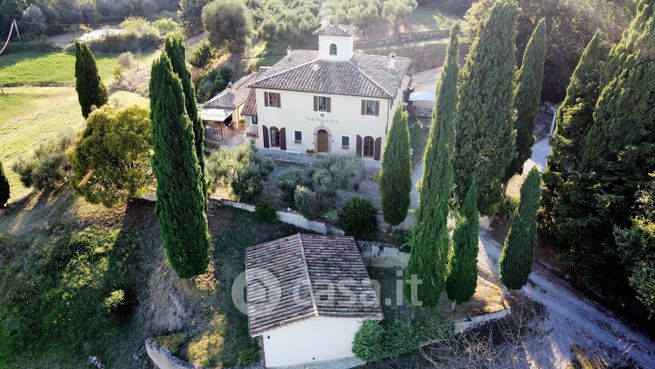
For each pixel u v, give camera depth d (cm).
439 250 2297
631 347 2478
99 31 8112
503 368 2338
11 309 2814
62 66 6919
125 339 2683
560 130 3014
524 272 2455
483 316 2522
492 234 3238
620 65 2638
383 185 2877
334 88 3806
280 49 6775
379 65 4269
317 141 4088
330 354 2395
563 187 2817
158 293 2775
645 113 2514
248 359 2377
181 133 2347
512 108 2936
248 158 3284
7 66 6881
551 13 4725
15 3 7844
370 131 3909
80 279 2886
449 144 2120
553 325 2597
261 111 4084
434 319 2456
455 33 2003
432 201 2192
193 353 2433
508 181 3588
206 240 2633
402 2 6931
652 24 2459
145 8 9025
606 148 2650
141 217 3203
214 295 2669
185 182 2427
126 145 2995
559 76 4853
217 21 6512
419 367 2345
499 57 2675
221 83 5691
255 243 2980
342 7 7031
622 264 2520
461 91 2817
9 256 3025
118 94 5900
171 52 2714
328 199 3102
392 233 3030
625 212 2564
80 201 3356
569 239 2766
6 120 5219
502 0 2641
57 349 2691
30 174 3534
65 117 5184
